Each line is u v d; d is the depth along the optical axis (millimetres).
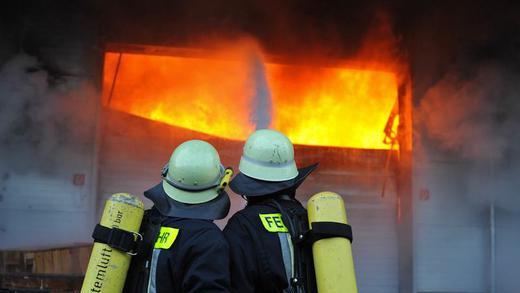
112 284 2484
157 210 2680
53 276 4633
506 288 7875
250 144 2867
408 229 7855
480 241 7957
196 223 2541
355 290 2576
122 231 2518
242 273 2553
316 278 2592
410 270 7750
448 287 7805
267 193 2756
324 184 8000
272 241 2605
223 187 2713
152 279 2475
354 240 7984
